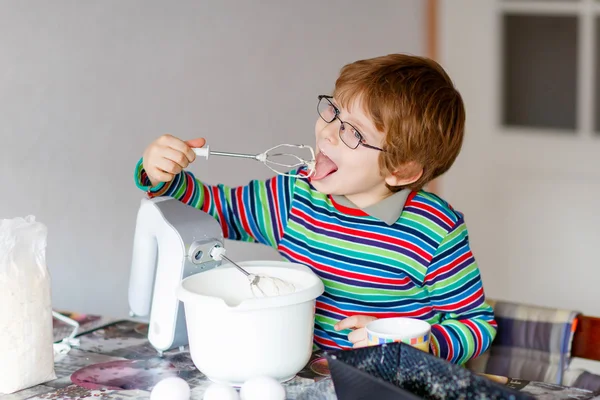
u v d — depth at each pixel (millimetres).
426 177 1242
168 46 2080
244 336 937
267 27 2344
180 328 1097
